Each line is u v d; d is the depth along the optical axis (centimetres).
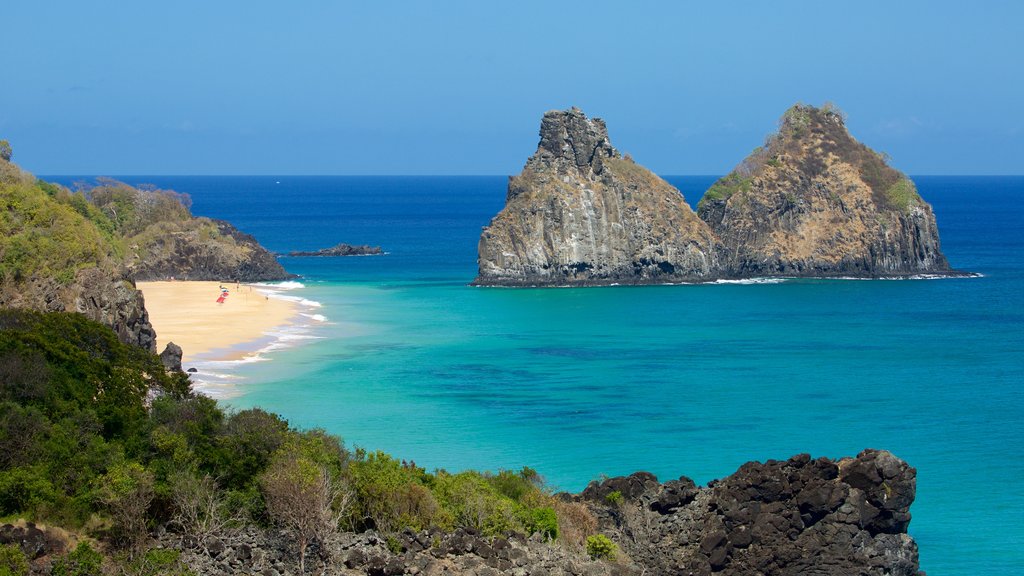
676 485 8406
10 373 7462
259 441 7544
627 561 7669
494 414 12188
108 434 7594
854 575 7756
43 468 6719
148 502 6631
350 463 7862
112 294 12875
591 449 10850
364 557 6606
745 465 8338
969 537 8869
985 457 10756
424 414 12106
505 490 8494
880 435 11512
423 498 7438
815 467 8125
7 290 12181
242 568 6412
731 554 7906
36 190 14375
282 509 6781
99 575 6041
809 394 13462
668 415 12288
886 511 7962
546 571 6800
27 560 6003
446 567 6656
